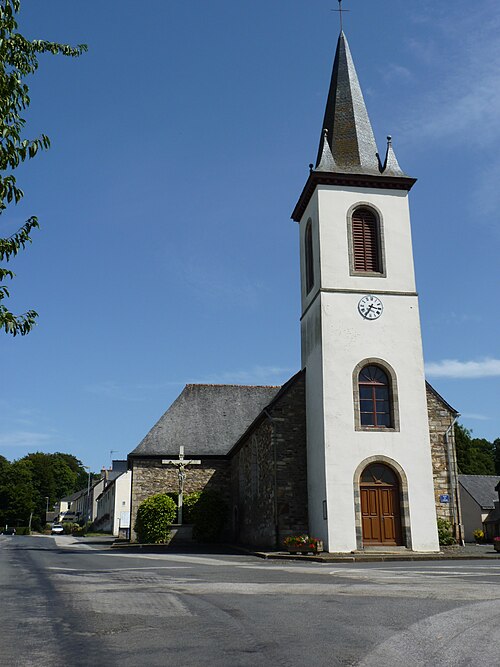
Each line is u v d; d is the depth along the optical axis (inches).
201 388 1605.6
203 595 438.3
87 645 284.5
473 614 347.6
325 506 919.7
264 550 996.6
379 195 1065.5
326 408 951.6
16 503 3548.2
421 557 827.4
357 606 380.2
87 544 1496.1
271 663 249.0
